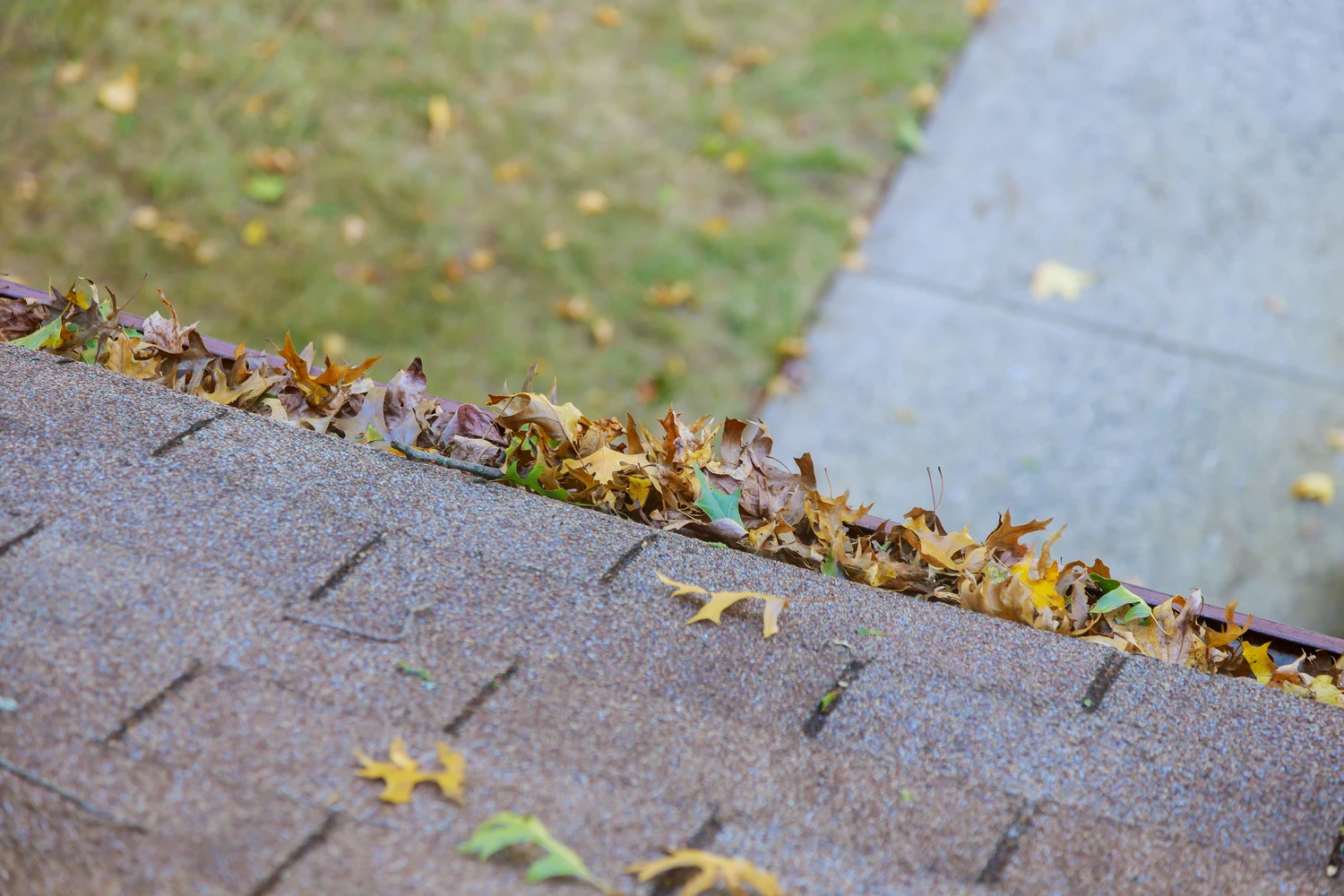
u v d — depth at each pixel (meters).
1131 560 4.02
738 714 2.12
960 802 2.08
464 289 4.79
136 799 2.02
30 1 5.83
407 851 2.01
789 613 2.20
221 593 2.16
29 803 2.02
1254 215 5.13
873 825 2.06
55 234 5.01
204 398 2.39
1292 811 2.10
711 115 5.57
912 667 2.17
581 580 2.21
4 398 2.31
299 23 5.98
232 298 4.74
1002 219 5.14
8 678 2.08
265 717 2.08
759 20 6.09
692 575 2.22
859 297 4.84
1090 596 2.35
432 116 5.50
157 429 2.29
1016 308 4.80
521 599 2.19
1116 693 2.16
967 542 2.36
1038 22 6.02
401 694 2.11
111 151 5.34
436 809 2.04
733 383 4.51
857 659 2.17
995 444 4.35
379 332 4.62
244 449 2.29
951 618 2.22
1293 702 2.16
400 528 2.23
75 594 2.14
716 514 2.36
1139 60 5.83
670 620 2.19
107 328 2.49
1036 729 2.13
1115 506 4.16
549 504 2.29
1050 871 2.05
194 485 2.24
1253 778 2.11
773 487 2.41
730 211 5.14
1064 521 4.12
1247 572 3.97
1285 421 4.39
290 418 2.43
